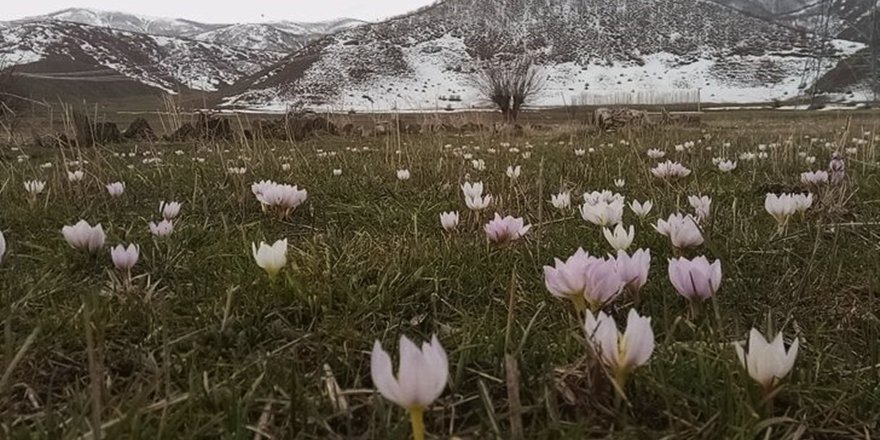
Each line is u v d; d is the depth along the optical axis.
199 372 1.98
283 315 2.50
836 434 1.63
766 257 3.15
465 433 1.62
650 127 18.28
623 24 135.62
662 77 117.12
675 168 5.16
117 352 2.14
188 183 6.25
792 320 2.40
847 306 2.57
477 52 122.31
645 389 1.74
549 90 111.06
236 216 4.54
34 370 2.02
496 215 2.91
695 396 1.72
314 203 4.93
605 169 6.92
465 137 17.48
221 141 11.03
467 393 1.85
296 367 1.97
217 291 2.72
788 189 5.57
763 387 1.49
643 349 1.46
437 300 2.67
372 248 3.38
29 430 1.57
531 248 3.30
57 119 9.30
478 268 2.99
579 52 127.75
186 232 3.76
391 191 5.51
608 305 2.36
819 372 1.90
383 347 2.19
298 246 3.61
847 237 3.56
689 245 2.58
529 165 8.39
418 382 1.10
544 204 4.75
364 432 1.65
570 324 2.10
